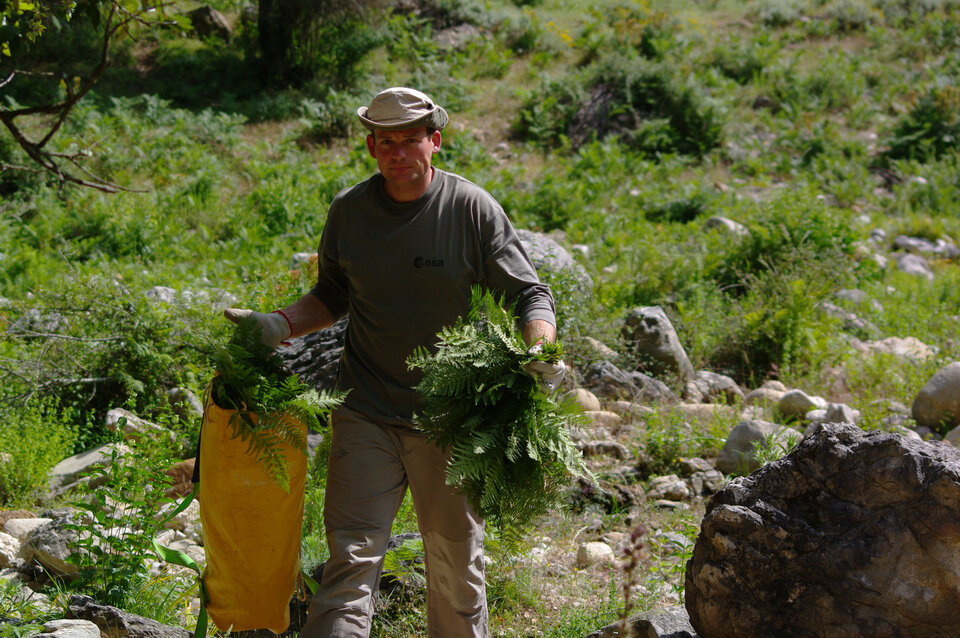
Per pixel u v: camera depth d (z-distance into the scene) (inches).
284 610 108.0
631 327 290.7
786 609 96.7
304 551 140.6
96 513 143.3
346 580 100.3
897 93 780.0
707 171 641.0
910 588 92.0
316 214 476.7
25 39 140.2
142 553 140.0
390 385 108.0
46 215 442.3
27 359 260.7
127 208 449.7
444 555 108.6
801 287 309.3
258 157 578.9
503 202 523.8
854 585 93.9
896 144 676.7
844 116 746.2
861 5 924.6
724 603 99.5
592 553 155.8
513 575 142.6
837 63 809.5
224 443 99.2
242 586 104.0
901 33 881.5
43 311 274.8
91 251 420.5
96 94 625.3
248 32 781.3
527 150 646.5
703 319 330.6
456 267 106.9
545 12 905.5
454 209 107.5
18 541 161.0
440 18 840.3
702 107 685.9
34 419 222.4
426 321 107.3
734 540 99.0
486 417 97.4
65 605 128.2
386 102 103.6
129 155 539.5
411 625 130.0
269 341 109.1
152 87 691.4
